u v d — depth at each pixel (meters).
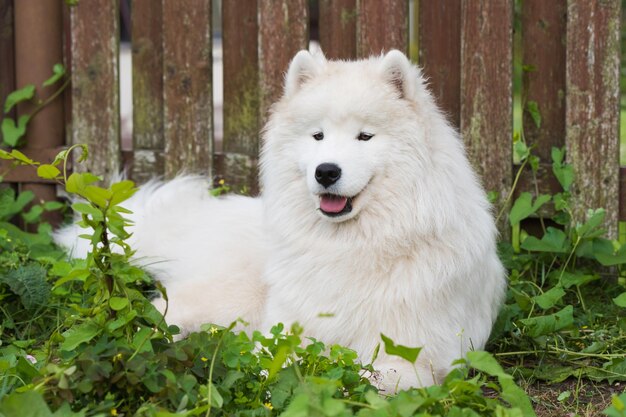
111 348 3.13
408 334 3.82
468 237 3.92
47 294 4.61
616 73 5.09
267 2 5.45
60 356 3.31
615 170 5.19
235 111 5.76
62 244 5.41
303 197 3.95
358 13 5.37
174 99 5.68
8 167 5.89
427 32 5.45
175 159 5.73
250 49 5.66
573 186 5.27
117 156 5.82
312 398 2.87
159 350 3.30
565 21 5.27
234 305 4.51
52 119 5.88
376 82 3.86
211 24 5.59
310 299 3.90
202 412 3.05
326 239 3.91
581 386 3.96
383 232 3.83
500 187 5.38
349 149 3.77
